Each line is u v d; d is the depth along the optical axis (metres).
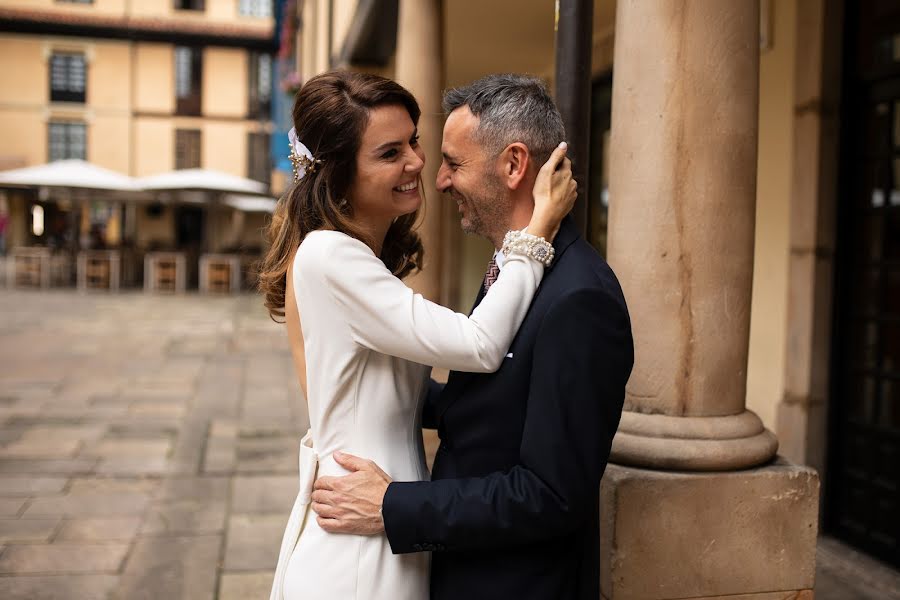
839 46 3.58
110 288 18.06
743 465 1.97
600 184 6.04
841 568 3.40
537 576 1.36
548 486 1.25
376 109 1.43
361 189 1.46
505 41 6.30
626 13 2.02
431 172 4.02
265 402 6.71
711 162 1.95
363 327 1.39
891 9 3.37
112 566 3.40
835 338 3.70
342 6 8.24
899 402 3.42
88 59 25.19
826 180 3.63
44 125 25.23
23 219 24.67
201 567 3.41
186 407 6.47
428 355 1.34
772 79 3.89
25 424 5.80
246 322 12.37
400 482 1.36
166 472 4.74
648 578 1.91
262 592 3.18
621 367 1.30
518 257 1.37
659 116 1.96
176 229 25.09
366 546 1.41
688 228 1.97
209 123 26.17
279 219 1.54
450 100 1.48
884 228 3.50
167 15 25.48
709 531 1.93
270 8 26.11
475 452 1.39
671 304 1.99
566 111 2.04
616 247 2.06
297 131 1.46
